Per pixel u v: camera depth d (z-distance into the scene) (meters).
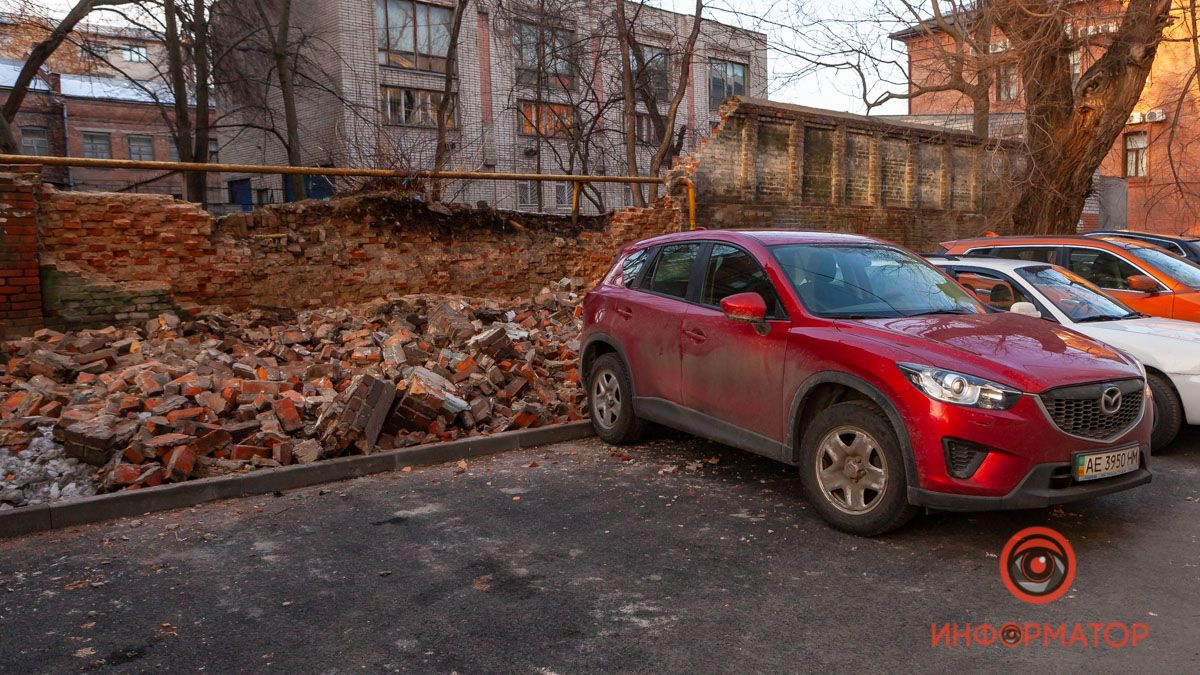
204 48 22.22
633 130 19.61
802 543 4.65
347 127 28.81
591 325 7.11
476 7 31.61
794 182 17.31
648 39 30.95
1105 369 4.56
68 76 42.59
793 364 5.06
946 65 15.14
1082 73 15.16
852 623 3.68
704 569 4.31
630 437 6.79
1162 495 5.47
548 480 5.99
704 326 5.79
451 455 6.55
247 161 34.66
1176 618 3.69
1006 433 4.22
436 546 4.69
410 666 3.34
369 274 11.04
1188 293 8.48
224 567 4.41
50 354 7.58
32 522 4.98
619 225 13.68
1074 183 15.26
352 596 4.02
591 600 3.95
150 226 9.27
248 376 7.50
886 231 19.81
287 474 5.85
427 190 12.26
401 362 7.94
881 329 4.88
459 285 11.91
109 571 4.38
